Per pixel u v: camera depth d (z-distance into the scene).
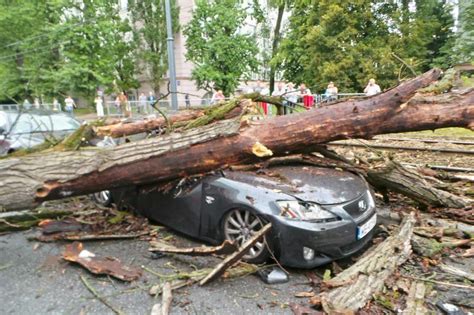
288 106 4.62
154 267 2.98
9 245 3.47
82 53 22.47
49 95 21.52
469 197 4.65
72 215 4.17
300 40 22.94
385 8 21.31
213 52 22.45
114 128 4.33
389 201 4.65
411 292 2.55
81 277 2.83
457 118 3.34
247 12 26.03
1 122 6.87
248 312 2.36
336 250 2.84
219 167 3.34
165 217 3.73
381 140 10.27
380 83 19.72
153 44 25.64
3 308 2.44
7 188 3.12
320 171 3.52
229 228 3.17
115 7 25.66
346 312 2.23
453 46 23.00
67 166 3.23
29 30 22.53
